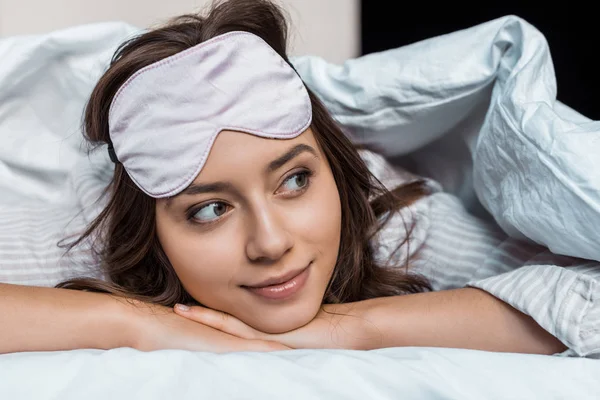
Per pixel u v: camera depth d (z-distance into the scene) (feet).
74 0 4.57
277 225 2.46
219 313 2.65
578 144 2.52
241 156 2.44
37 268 3.14
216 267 2.52
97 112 2.71
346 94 3.42
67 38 3.45
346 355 2.15
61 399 1.98
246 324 2.65
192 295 2.68
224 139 2.44
